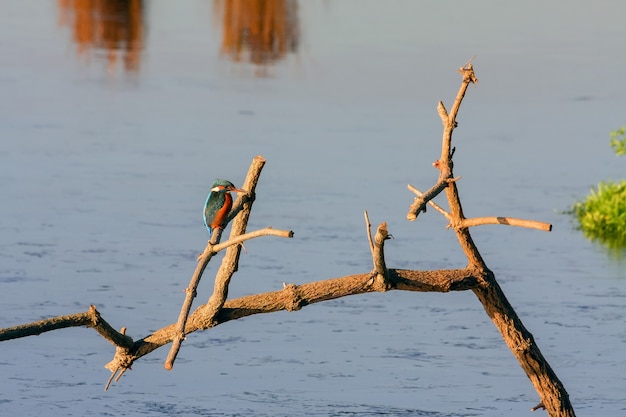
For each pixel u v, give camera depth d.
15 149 22.27
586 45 38.06
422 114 26.66
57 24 40.44
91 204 18.81
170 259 16.27
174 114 25.97
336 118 25.95
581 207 19.06
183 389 12.14
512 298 14.84
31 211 18.31
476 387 12.20
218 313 7.59
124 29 39.56
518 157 22.72
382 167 21.48
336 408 11.59
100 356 13.00
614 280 15.56
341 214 18.44
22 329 6.88
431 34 39.72
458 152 23.00
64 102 26.95
